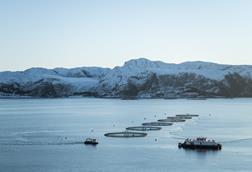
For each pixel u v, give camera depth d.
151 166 145.38
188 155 163.00
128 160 154.12
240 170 140.62
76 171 138.38
